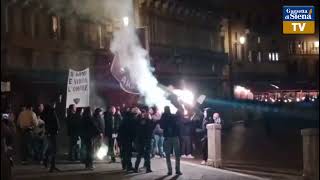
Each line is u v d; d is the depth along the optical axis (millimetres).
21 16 25734
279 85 64438
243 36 54094
